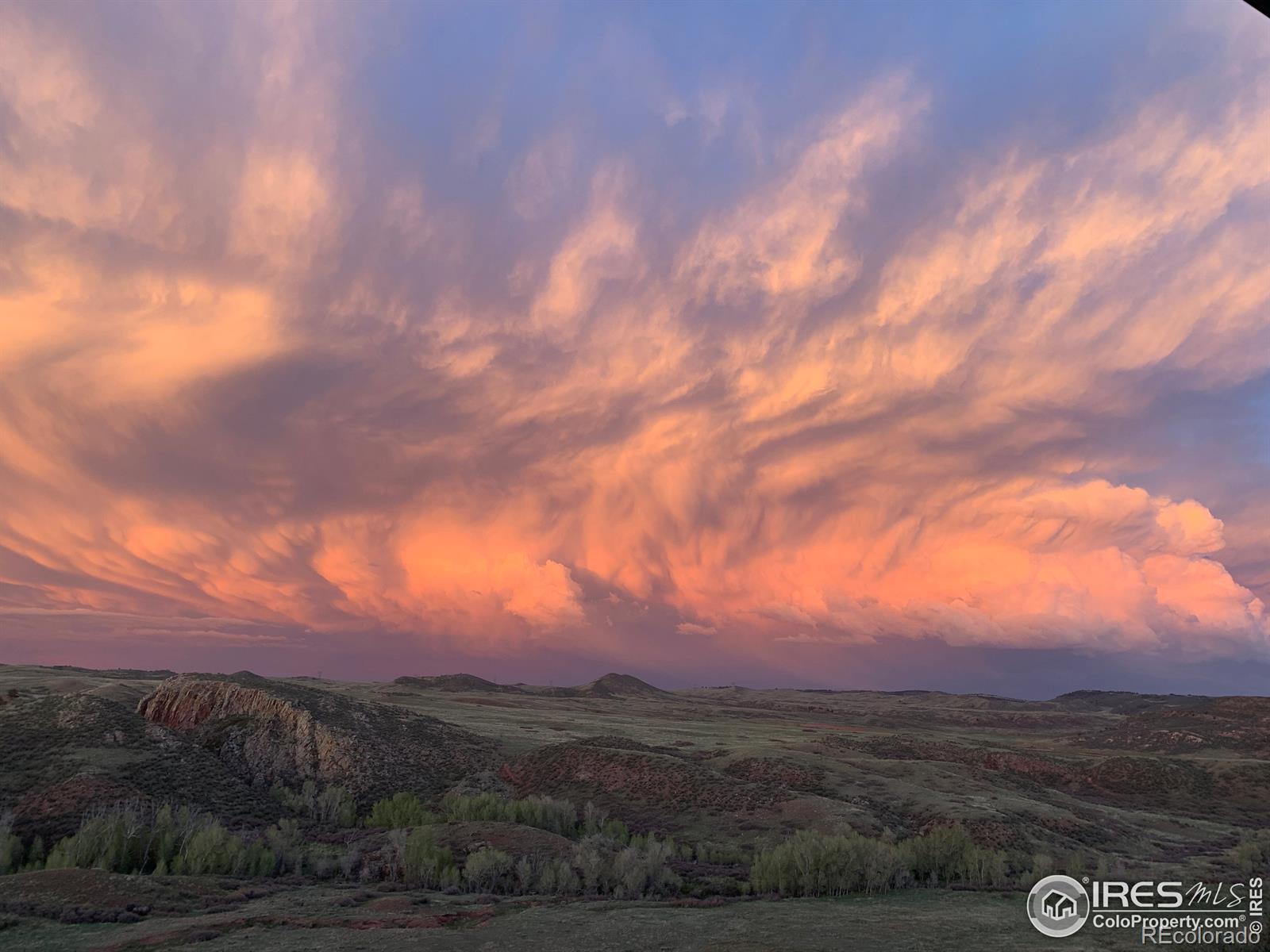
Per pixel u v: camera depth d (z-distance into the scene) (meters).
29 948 25.06
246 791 62.09
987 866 44.94
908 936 27.17
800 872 40.75
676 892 39.91
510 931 28.34
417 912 31.78
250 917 29.92
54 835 45.81
